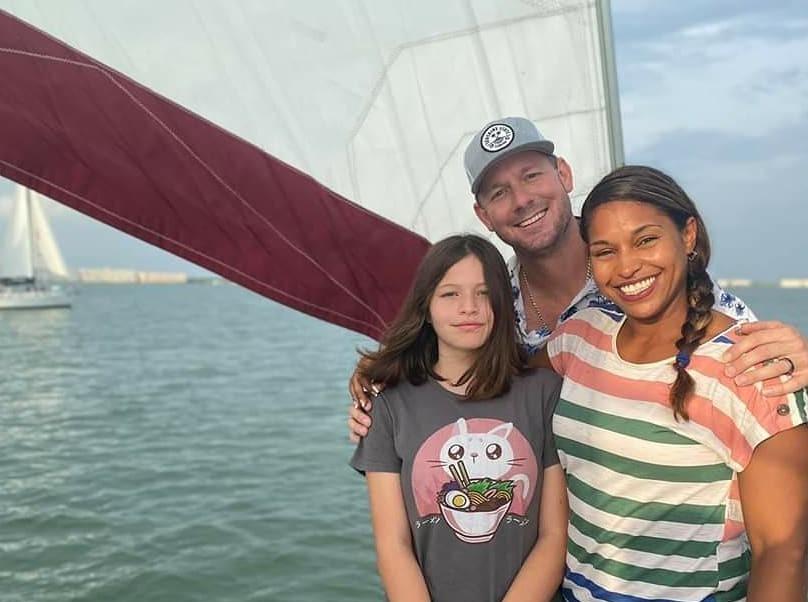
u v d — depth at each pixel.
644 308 1.17
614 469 1.22
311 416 9.61
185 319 33.81
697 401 1.14
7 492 6.49
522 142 1.53
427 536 1.36
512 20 1.69
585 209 1.22
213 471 7.02
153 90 1.58
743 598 1.19
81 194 1.56
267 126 1.65
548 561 1.34
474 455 1.36
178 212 1.62
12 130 1.50
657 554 1.19
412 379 1.43
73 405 10.92
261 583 4.70
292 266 1.70
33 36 1.50
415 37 1.69
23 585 4.69
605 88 1.73
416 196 1.75
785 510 1.08
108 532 5.49
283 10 1.62
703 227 1.20
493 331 1.40
